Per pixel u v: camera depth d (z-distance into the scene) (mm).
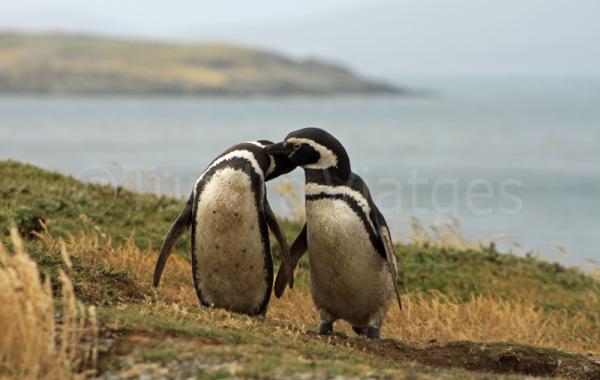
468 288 38781
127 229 37594
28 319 16344
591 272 43719
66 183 42719
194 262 25547
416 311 33406
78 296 22594
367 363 19453
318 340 23000
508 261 42750
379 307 25906
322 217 24609
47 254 25594
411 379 17281
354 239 24562
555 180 161125
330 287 25484
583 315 37000
